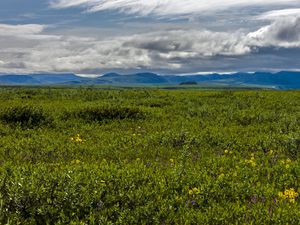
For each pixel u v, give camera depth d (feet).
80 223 16.20
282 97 96.43
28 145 36.11
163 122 54.60
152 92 114.62
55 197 18.63
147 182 22.61
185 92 119.14
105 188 20.22
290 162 30.09
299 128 48.29
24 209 17.49
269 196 21.81
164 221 17.65
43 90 116.06
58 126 49.08
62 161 30.37
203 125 51.85
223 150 36.94
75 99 92.38
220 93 107.55
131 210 18.38
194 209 19.38
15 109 50.26
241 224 17.44
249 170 27.22
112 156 32.86
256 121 56.49
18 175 21.36
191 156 32.94
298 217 18.04
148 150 35.53
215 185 22.34
